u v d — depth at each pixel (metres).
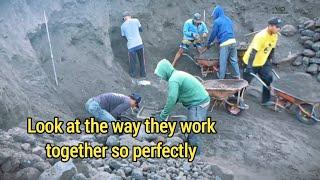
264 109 8.70
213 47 9.38
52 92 7.25
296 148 7.27
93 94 7.83
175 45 10.41
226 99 7.93
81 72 8.05
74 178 4.39
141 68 9.41
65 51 8.28
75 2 8.91
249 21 11.29
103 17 9.48
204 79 9.54
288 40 10.84
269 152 7.05
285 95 8.20
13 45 7.05
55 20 8.41
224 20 8.73
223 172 5.69
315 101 7.99
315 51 10.41
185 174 5.56
